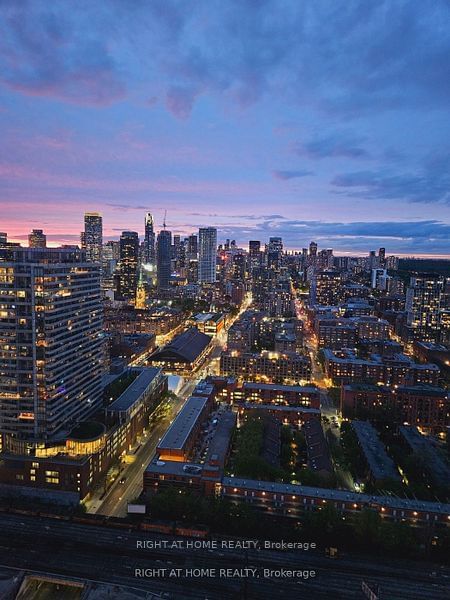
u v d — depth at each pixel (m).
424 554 161.38
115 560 154.88
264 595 141.00
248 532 170.88
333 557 159.00
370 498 176.12
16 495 196.50
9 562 152.75
